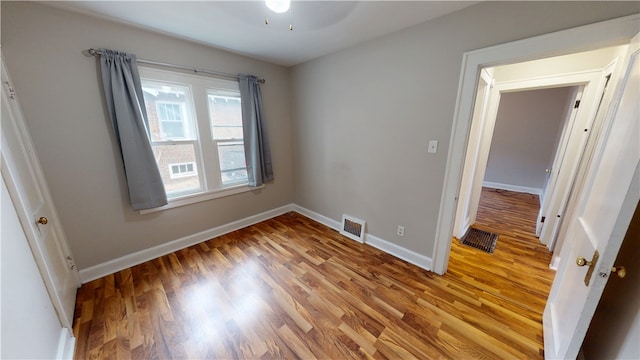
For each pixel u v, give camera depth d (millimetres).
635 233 1022
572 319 1069
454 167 1893
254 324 1586
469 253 2518
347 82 2555
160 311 1692
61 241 1778
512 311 1696
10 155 1282
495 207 4059
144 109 2078
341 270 2195
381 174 2447
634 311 898
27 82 1594
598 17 1209
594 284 915
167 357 1360
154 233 2369
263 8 1660
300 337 1487
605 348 1058
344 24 1903
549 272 2178
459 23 1680
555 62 2291
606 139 1324
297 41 2305
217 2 1579
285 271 2176
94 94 1876
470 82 1695
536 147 4809
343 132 2736
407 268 2232
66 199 1838
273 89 3162
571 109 2748
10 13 1500
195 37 2209
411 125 2104
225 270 2188
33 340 1055
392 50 2100
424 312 1683
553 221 2613
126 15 1762
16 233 1094
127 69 1930
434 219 2100
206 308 1724
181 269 2199
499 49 1531
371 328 1552
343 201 2941
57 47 1681
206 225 2775
